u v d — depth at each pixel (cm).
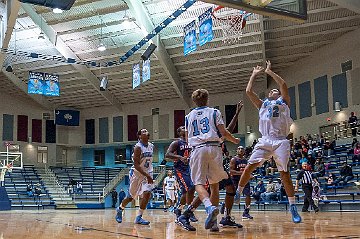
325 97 2391
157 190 2600
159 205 2442
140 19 2031
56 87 2355
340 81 2292
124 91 3056
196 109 533
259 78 2764
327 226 607
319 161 1748
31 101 3262
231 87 2930
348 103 2245
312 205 1291
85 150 3469
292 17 830
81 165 3434
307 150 1966
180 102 3167
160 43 2344
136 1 1995
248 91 626
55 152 3312
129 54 2291
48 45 2438
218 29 2159
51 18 2180
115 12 2117
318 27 2152
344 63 2269
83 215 1343
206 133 513
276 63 2589
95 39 2381
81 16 2162
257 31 2180
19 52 2267
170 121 3172
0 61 2252
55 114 3294
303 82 2547
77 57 2561
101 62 2595
